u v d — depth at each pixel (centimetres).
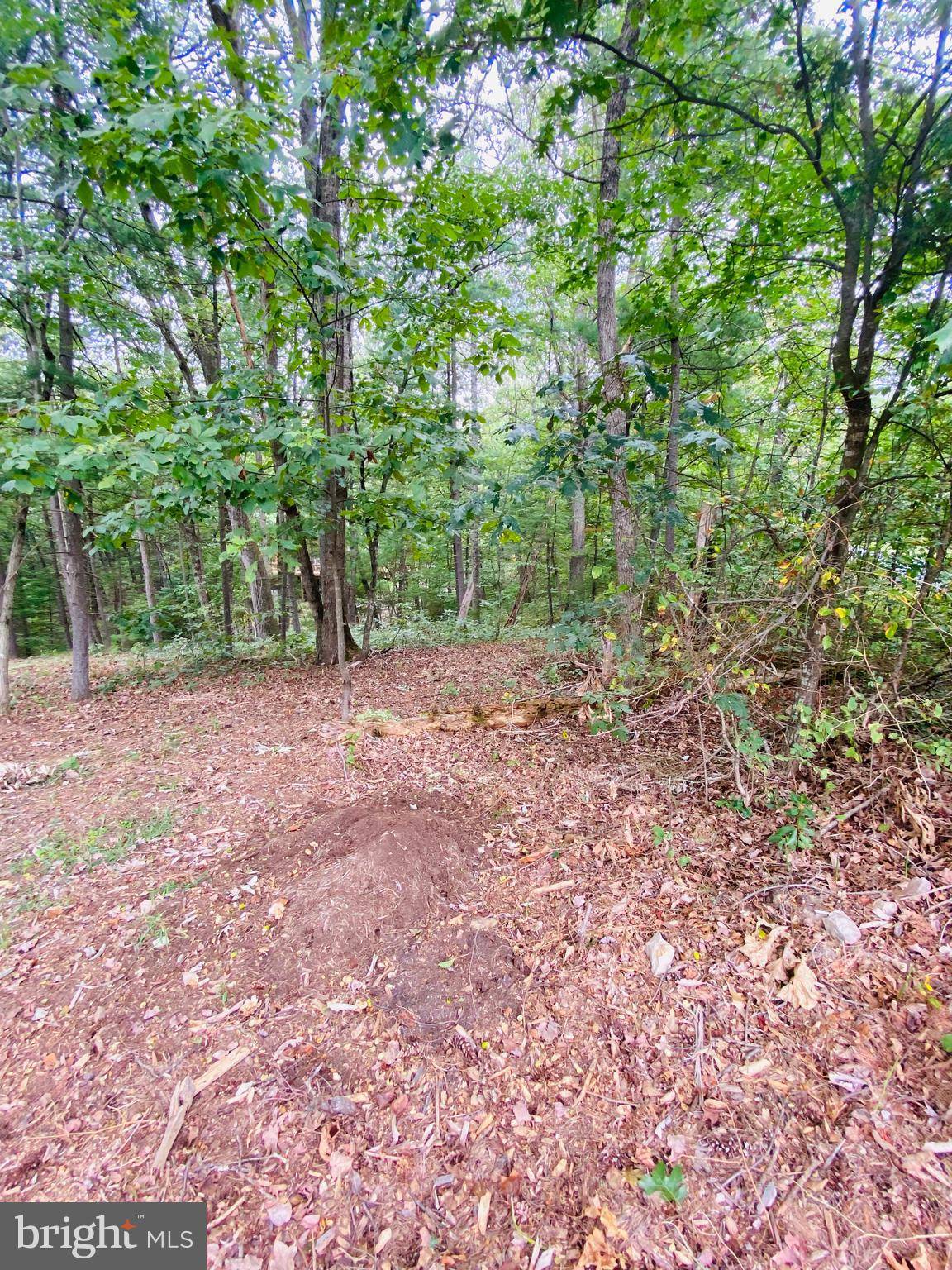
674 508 342
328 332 366
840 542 297
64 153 455
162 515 511
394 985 221
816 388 456
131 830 337
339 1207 155
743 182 329
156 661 858
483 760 410
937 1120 160
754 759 319
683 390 485
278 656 840
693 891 258
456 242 399
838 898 240
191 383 898
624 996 211
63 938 251
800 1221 144
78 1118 178
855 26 227
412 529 532
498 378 445
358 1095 184
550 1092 182
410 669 730
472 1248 146
